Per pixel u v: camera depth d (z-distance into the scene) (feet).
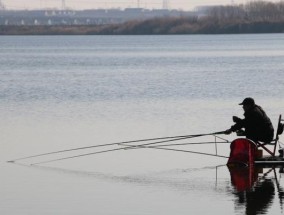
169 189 82.94
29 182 86.99
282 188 83.41
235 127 98.02
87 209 74.18
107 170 94.73
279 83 246.06
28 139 122.31
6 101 193.98
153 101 190.70
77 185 85.20
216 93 212.84
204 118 150.51
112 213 72.59
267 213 72.13
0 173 92.73
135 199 78.13
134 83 257.34
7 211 73.46
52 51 615.57
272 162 96.78
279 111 160.66
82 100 195.72
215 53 521.24
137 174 91.86
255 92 213.87
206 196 79.46
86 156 105.81
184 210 73.46
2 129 134.92
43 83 261.85
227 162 98.22
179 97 201.67
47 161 101.55
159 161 101.30
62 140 120.88
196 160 101.96
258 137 97.25
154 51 585.22
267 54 485.97
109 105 180.65
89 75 306.55
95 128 135.64
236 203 76.23
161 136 124.36
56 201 77.30
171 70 334.44
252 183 86.17
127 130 132.67
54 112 164.76
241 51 546.67
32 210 73.82
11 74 317.83
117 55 517.96
